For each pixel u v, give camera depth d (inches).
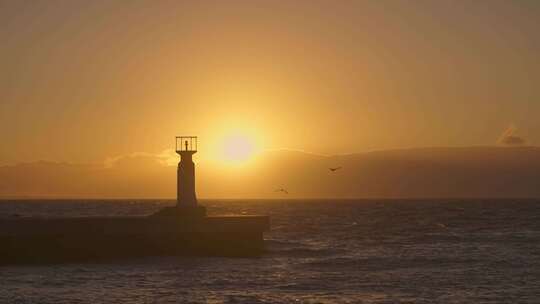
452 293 4707.2
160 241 6584.6
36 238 6082.7
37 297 4473.4
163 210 6998.0
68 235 6205.7
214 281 5167.3
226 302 4357.8
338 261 6496.1
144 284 4995.1
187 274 5492.1
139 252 6505.9
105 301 4357.8
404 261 6530.5
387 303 4352.9
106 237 6358.3
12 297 4471.0
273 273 5610.2
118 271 5610.2
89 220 6304.1
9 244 5994.1
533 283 5132.9
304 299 4473.4
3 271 5590.6
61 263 6067.9
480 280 5285.4
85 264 6013.8
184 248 6663.4
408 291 4793.3
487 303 4367.6
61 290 4734.3
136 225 6496.1
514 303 4372.5
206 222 6742.1
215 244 6761.8
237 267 5949.8
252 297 4525.1
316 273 5649.6
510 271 5797.2
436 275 5546.3
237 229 6850.4
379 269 5949.8
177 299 4439.0
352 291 4778.5
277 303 4335.6
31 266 5866.1
